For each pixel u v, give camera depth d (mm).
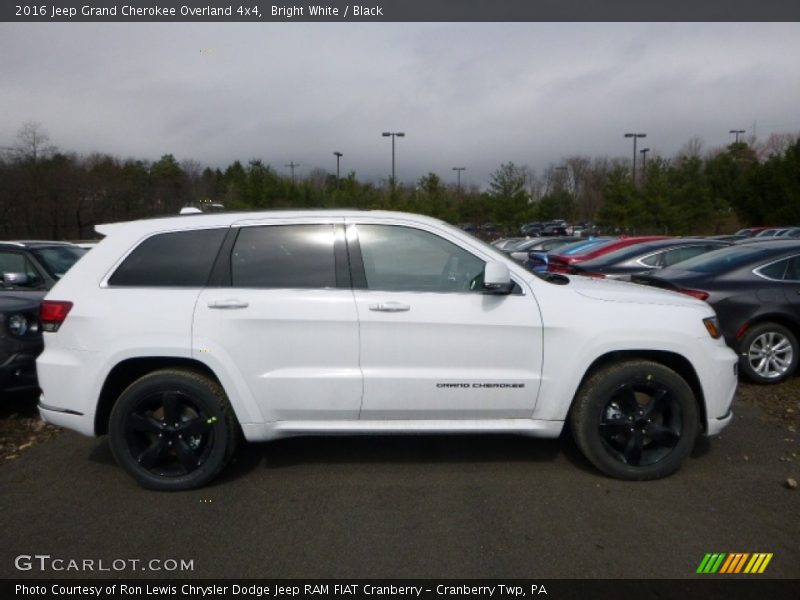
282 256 3891
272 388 3756
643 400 4020
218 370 3719
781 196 39094
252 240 3920
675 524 3365
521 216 38094
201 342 3719
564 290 3947
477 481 3939
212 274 3850
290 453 4445
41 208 35969
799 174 38156
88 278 3877
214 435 3807
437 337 3773
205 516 3510
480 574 2914
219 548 3166
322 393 3768
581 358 3816
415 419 3887
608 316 3842
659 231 34812
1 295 5664
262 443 4648
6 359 5055
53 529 3373
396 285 3879
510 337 3803
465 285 3930
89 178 38656
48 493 3834
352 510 3562
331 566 2992
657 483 3893
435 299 3795
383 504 3633
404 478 3998
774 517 3439
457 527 3357
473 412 3865
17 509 3615
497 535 3268
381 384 3766
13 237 35875
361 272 3869
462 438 4711
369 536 3271
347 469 4152
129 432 3814
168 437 3803
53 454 4508
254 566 3000
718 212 42688
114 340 3732
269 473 4098
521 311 3818
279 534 3301
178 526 3398
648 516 3459
